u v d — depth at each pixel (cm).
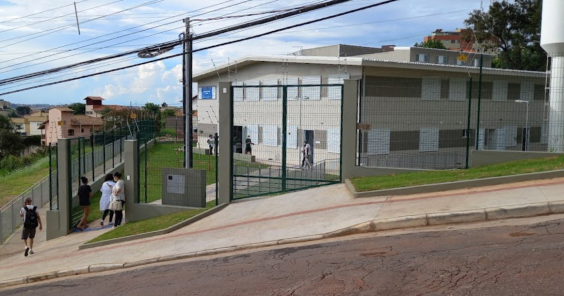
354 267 700
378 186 1193
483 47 4891
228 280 746
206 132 4116
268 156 2744
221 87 1438
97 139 2370
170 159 2364
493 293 540
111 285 880
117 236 1355
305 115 2756
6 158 4416
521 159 1251
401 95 2267
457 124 2128
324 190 1330
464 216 877
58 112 6150
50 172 1606
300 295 620
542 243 686
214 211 1391
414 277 623
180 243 1129
